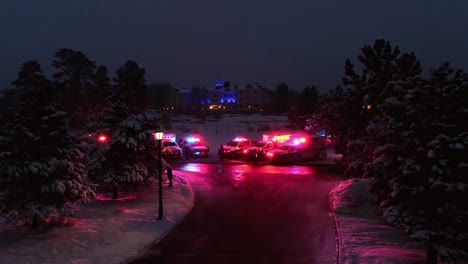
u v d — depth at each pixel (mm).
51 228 12164
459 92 8320
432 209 8250
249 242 11250
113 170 16859
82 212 14633
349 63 17219
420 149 8281
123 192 18844
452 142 7840
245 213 15039
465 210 8062
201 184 22234
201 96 115188
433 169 7789
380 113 15148
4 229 11961
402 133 9016
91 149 17188
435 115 8508
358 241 11086
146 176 17844
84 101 36906
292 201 17375
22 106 11844
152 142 17688
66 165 11539
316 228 12789
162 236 12008
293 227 12938
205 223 13547
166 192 18906
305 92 57469
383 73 15750
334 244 10992
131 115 17828
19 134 11273
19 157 11398
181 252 10398
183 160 36344
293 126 62000
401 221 8766
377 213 14531
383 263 9016
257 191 19938
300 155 33906
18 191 11320
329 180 23703
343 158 18859
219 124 69875
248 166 31625
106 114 17797
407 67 15164
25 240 10875
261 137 55500
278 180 23766
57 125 12023
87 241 11094
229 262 9586
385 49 16297
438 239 8133
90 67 50375
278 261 9617
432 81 8656
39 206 11312
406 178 8586
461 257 8156
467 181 7926
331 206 16219
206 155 38750
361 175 15977
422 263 9148
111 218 13820
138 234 11961
